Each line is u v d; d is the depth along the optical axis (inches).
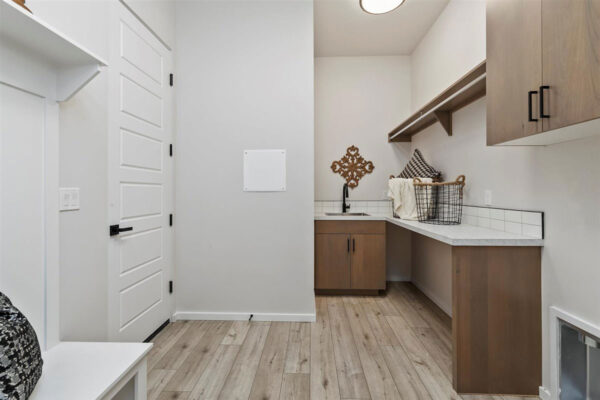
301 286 102.4
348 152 147.9
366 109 147.9
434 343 85.7
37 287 49.3
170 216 99.9
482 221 84.6
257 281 102.9
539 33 47.5
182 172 103.0
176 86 103.0
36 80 48.4
